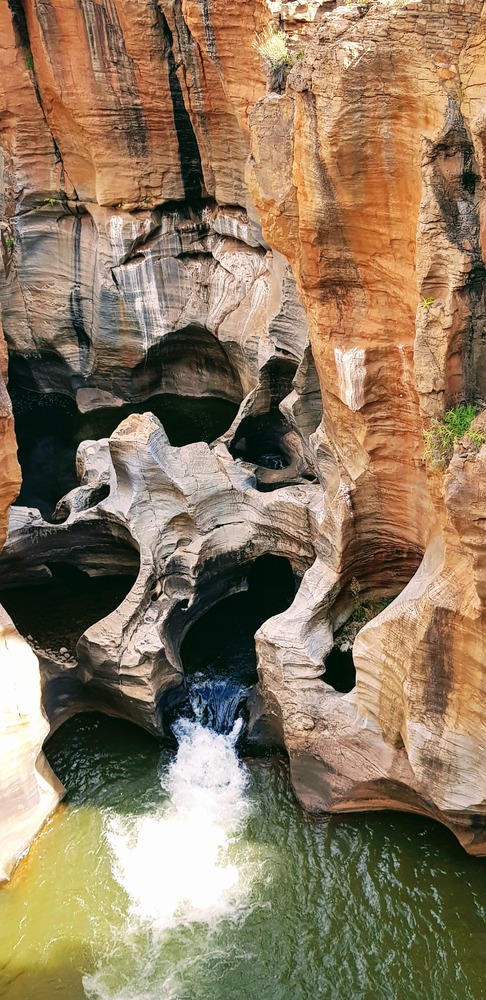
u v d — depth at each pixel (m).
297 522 18.41
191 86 23.27
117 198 25.62
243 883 14.24
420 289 12.12
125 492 19.11
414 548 15.88
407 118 11.92
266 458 23.08
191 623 18.86
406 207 12.57
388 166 12.43
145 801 15.77
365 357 14.09
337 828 14.85
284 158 14.13
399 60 11.60
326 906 13.81
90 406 28.03
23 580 20.36
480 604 11.55
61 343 27.91
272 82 16.33
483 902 13.55
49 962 13.34
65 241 27.06
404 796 14.52
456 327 11.99
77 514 19.81
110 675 16.70
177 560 18.48
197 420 26.69
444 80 11.34
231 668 17.91
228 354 25.66
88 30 23.14
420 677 13.07
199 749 16.58
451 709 13.00
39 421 27.59
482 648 11.95
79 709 17.67
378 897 13.81
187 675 17.86
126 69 23.55
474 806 13.25
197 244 26.64
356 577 16.84
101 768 16.45
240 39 20.67
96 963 13.30
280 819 15.17
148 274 26.20
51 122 25.34
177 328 26.69
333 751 14.91
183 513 18.66
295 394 20.53
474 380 12.41
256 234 24.52
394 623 13.54
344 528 15.89
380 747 14.51
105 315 26.64
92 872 14.58
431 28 11.27
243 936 13.54
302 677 15.59
